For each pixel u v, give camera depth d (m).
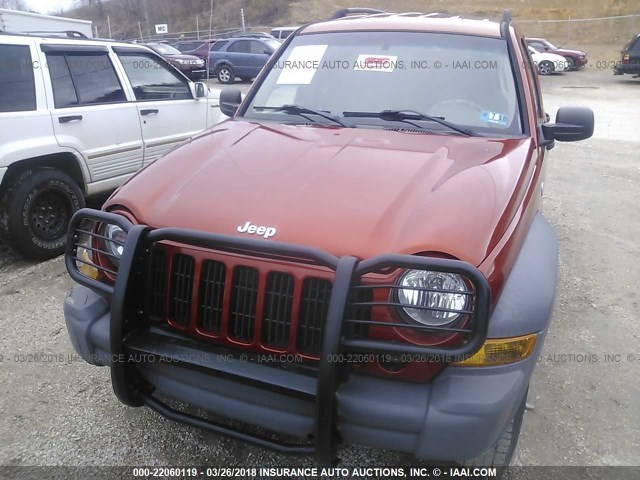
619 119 13.34
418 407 1.96
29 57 4.80
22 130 4.65
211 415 2.84
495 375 2.01
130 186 2.55
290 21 38.53
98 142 5.29
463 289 1.95
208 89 6.58
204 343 2.21
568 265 5.03
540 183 3.30
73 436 2.81
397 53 3.47
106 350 2.38
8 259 5.06
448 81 3.29
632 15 33.44
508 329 2.03
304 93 3.45
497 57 3.37
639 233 5.86
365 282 2.00
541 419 3.02
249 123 3.26
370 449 2.76
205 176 2.52
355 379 2.05
